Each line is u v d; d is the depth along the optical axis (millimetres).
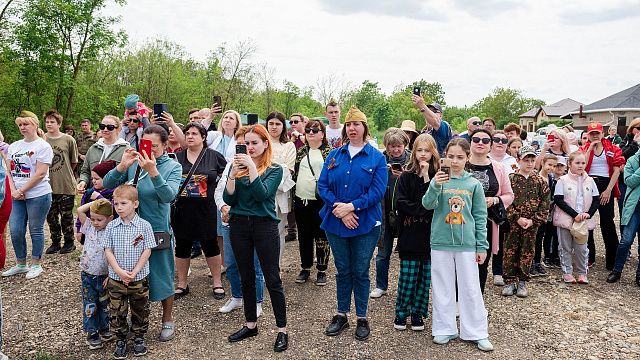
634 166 5895
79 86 22484
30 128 5898
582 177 5957
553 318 4824
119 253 3873
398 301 4484
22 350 4070
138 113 5898
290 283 5867
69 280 5809
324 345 4188
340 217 4129
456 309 4641
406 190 4398
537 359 3961
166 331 4301
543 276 6227
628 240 5902
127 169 4293
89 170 5746
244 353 4051
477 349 4137
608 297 5465
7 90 20672
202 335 4398
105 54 23359
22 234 5926
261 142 4020
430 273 4434
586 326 4637
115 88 26484
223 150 6242
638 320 4805
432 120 6004
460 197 4207
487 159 4941
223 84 30703
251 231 4039
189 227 5129
